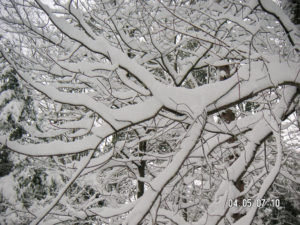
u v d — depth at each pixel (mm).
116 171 6188
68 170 5391
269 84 3012
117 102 4516
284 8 3555
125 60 2840
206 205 4816
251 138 3398
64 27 2744
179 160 2742
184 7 4070
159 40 4492
